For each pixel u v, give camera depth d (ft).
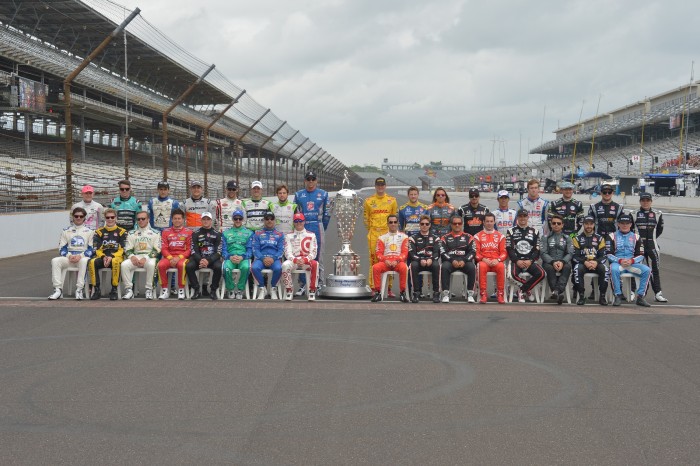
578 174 190.80
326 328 24.70
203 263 31.17
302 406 15.20
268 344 21.81
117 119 126.72
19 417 14.37
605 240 31.71
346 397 15.93
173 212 31.78
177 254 31.94
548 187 196.65
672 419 14.51
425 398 15.93
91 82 107.55
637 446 12.84
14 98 91.30
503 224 34.91
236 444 12.79
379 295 32.12
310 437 13.20
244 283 31.96
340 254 33.47
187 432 13.44
